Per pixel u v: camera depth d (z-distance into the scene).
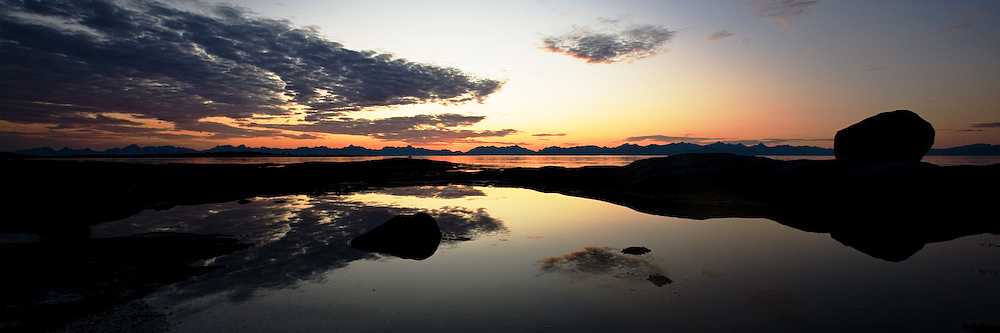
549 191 24.47
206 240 11.06
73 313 6.33
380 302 6.89
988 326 5.92
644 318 6.27
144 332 5.79
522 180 30.97
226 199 20.06
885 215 15.27
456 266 8.96
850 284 7.80
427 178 34.59
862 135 21.23
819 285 7.75
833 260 9.46
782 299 7.02
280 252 9.99
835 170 19.22
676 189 22.31
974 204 15.73
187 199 19.92
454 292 7.37
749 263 9.21
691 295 7.21
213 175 32.12
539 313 6.46
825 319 6.21
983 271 8.60
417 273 8.46
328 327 5.96
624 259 9.52
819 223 13.97
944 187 16.20
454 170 45.41
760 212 16.30
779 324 6.05
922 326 5.96
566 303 6.86
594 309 6.61
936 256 9.81
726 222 14.25
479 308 6.65
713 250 10.36
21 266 8.44
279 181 30.73
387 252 10.05
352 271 8.56
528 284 7.80
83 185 18.89
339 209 16.75
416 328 5.93
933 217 14.73
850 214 15.64
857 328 5.91
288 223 13.62
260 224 13.44
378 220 14.17
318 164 54.59
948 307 6.66
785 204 18.03
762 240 11.49
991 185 15.97
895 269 8.76
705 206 17.89
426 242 10.73
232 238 11.37
